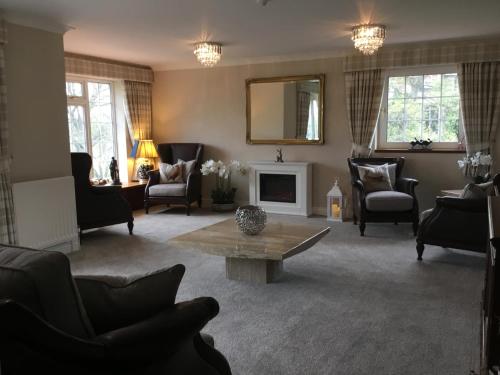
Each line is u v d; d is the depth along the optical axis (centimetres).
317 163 630
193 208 690
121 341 120
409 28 460
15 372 114
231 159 691
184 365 151
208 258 420
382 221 497
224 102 684
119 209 508
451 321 278
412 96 577
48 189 420
